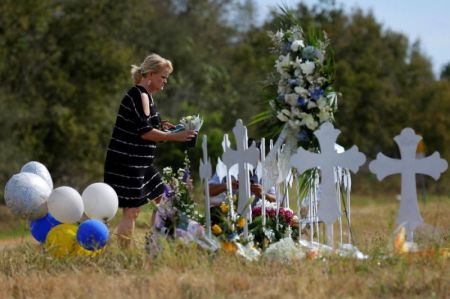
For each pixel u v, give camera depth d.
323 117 10.69
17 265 10.63
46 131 40.28
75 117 40.59
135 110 11.32
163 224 10.72
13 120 38.31
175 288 8.43
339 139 54.69
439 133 58.38
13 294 9.09
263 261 9.63
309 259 9.52
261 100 11.61
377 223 18.41
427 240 9.98
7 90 39.50
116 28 43.25
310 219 10.99
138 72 11.52
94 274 9.39
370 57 58.00
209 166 10.71
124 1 42.75
